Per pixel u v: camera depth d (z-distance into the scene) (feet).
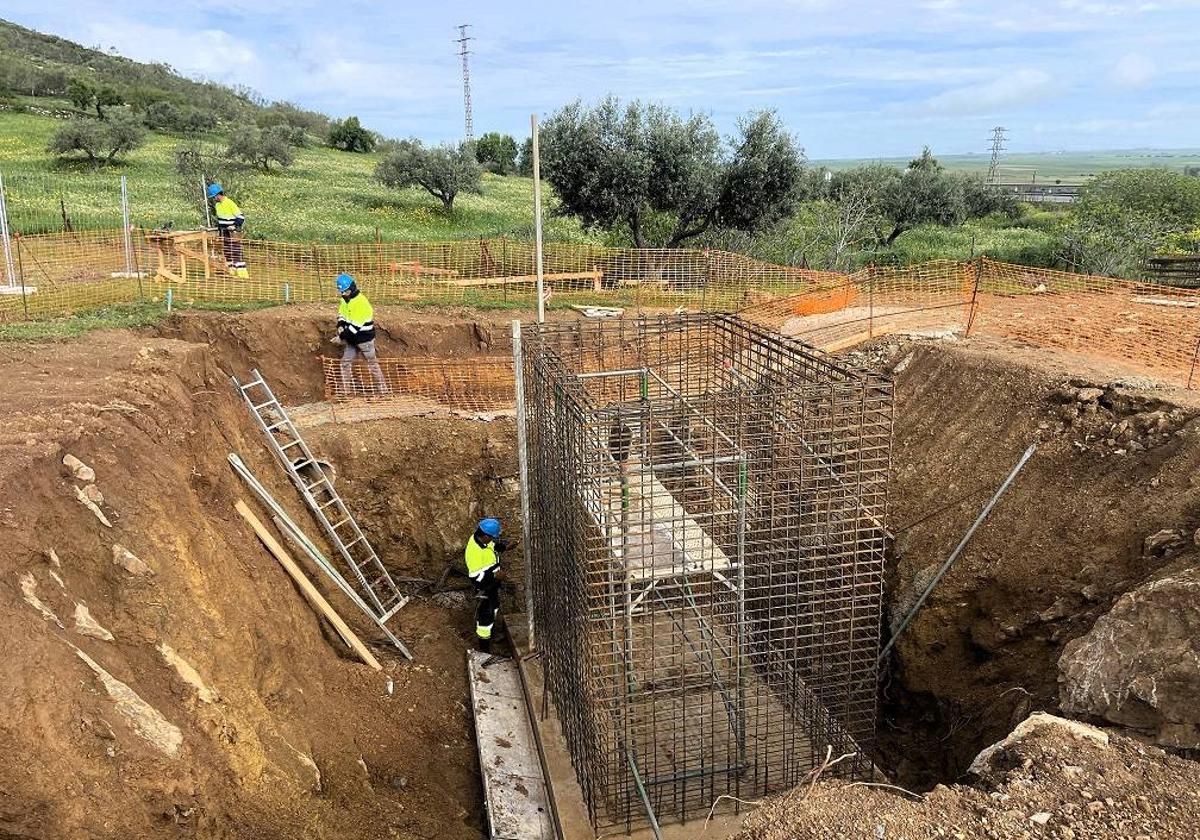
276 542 30.78
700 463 23.84
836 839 17.22
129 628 21.08
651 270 73.56
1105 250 87.56
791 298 59.57
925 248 111.24
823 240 100.27
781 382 30.66
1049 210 175.94
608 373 32.60
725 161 82.43
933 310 54.24
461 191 134.21
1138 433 30.25
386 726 30.76
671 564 25.54
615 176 78.48
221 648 23.52
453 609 40.22
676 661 30.73
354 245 75.05
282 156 147.43
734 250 87.66
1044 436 33.06
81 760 17.25
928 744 29.84
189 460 28.86
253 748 22.06
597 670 25.86
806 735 28.68
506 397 47.98
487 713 32.14
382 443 40.63
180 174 115.55
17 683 16.81
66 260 60.03
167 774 18.61
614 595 24.64
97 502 22.43
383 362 48.52
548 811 27.30
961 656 30.27
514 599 41.22
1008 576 29.73
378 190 140.56
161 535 23.71
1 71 182.19
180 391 31.76
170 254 59.77
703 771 26.25
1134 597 22.17
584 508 24.81
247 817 20.81
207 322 47.01
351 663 32.83
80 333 39.75
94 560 21.38
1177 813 17.78
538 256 35.17
